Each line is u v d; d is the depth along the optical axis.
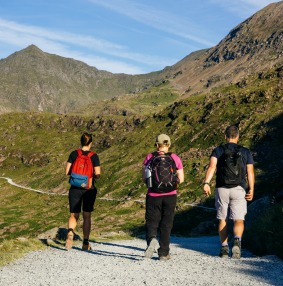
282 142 137.62
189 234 66.69
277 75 199.00
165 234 9.13
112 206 133.62
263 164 127.81
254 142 145.00
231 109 181.25
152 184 8.93
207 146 162.88
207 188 10.15
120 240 22.00
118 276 6.86
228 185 9.95
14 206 166.62
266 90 177.12
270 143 139.75
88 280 6.51
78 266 7.97
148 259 9.07
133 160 182.12
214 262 8.95
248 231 15.52
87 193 10.89
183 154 165.12
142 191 139.38
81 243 14.68
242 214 9.97
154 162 8.99
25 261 8.70
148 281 6.45
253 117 161.75
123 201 136.25
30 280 6.50
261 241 12.98
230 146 10.16
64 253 10.19
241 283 6.38
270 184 109.75
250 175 10.00
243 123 160.88
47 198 177.50
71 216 10.98
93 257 9.47
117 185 158.25
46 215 136.38
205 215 101.12
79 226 92.50
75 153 10.74
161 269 7.71
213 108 189.38
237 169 9.89
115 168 180.00
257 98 177.38
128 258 9.41
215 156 10.16
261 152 136.12
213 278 6.82
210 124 178.75
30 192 192.50
